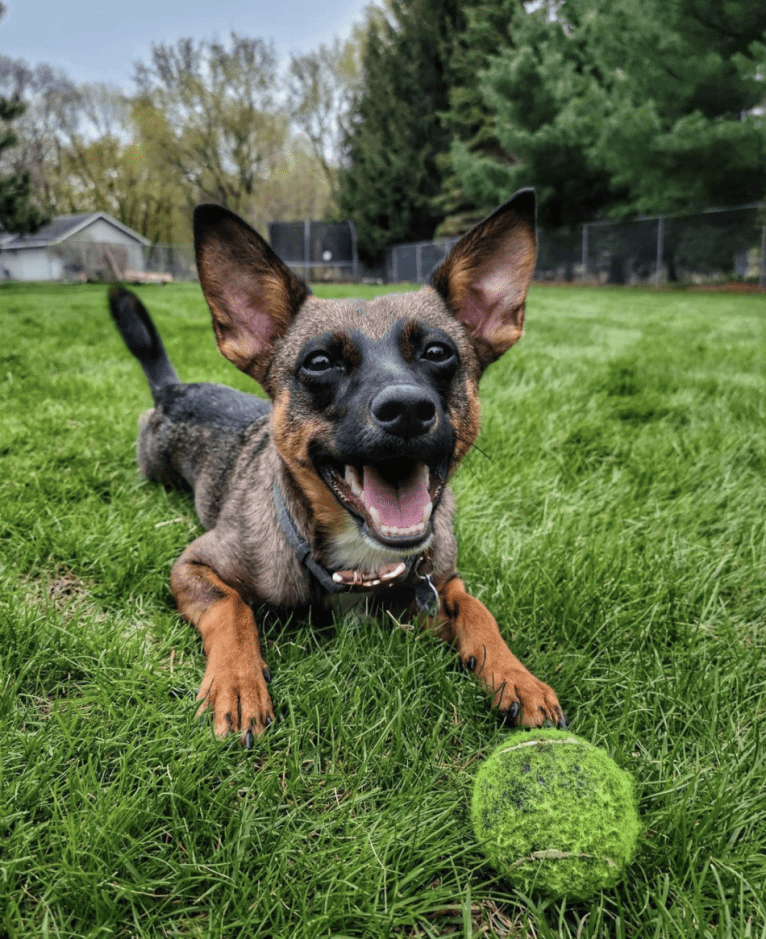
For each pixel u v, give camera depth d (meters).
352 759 0.35
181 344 1.52
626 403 1.01
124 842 0.30
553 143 4.57
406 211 7.85
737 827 0.32
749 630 0.49
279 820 0.31
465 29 7.08
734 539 0.61
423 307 0.46
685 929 0.27
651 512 0.66
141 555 0.54
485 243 0.49
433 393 0.41
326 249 8.05
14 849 0.29
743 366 1.30
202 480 0.60
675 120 3.66
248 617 0.44
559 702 0.40
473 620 0.44
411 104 7.64
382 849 0.30
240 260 0.46
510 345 0.51
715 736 0.37
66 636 0.43
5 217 3.94
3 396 1.02
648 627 0.47
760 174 3.57
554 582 0.51
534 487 0.70
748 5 3.22
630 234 4.72
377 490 0.42
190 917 0.28
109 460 0.76
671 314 2.55
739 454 0.78
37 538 0.56
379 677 0.40
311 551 0.45
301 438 0.43
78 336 1.70
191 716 0.37
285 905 0.28
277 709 0.39
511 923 0.28
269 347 0.48
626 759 0.35
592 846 0.27
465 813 0.32
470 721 0.38
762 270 3.93
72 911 0.28
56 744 0.35
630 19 3.54
